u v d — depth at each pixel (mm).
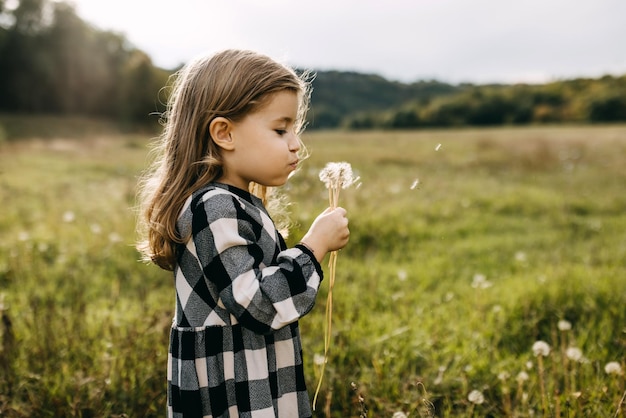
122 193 7539
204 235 1331
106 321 2812
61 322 2795
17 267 4094
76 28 58094
